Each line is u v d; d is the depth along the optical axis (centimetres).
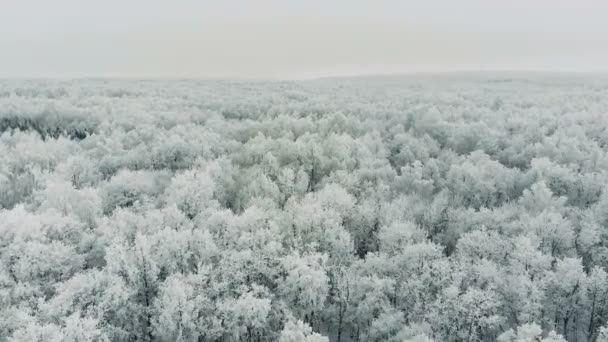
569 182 4497
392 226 3331
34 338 2003
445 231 3806
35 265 2575
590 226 3338
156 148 4959
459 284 2689
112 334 2342
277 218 3322
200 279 2503
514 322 2731
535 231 3309
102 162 4722
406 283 2777
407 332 2466
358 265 3030
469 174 4600
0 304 2427
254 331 2547
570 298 2705
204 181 3791
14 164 4591
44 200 3475
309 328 2223
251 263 2766
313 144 5006
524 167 5509
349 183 4353
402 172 4797
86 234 2939
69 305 2262
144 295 2595
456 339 2538
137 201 3562
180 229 2992
